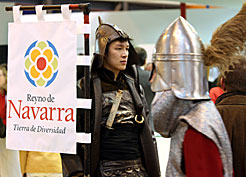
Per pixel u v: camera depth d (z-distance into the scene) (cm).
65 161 286
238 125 269
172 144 249
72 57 269
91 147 281
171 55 245
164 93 247
